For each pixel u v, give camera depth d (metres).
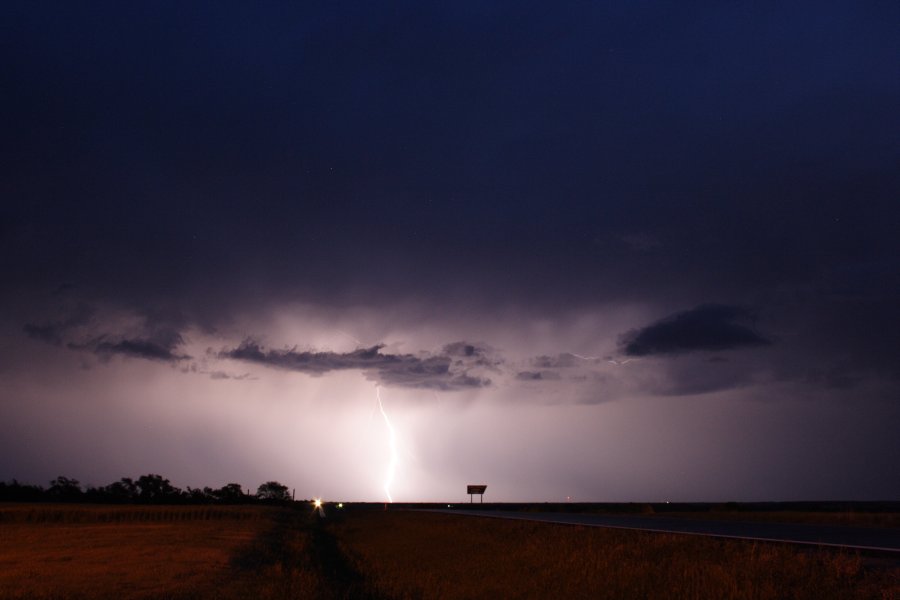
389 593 23.55
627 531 29.94
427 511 80.31
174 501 138.75
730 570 18.67
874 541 23.53
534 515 56.38
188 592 20.59
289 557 34.75
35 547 36.44
